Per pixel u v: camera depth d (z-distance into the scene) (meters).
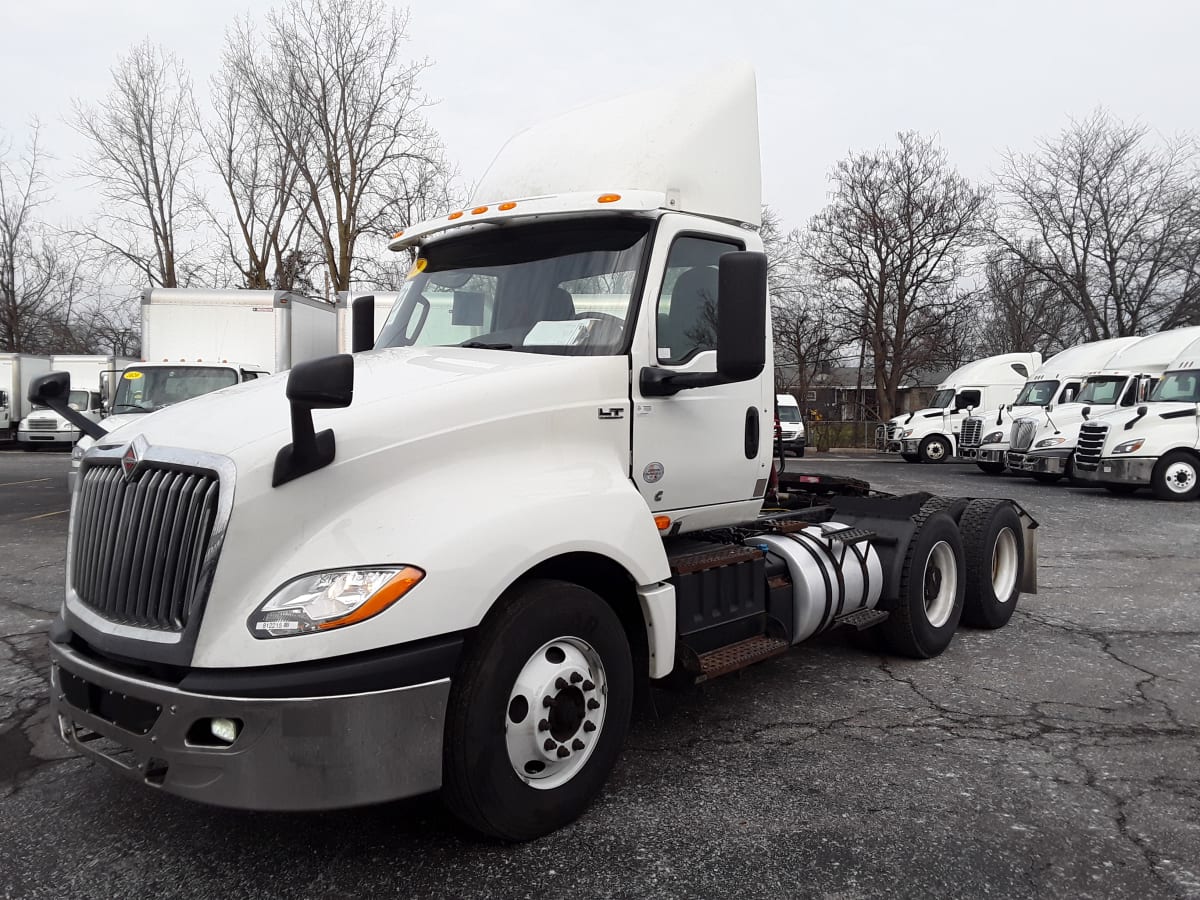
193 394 12.72
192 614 2.70
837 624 4.95
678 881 2.95
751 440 4.47
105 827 3.35
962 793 3.64
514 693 3.07
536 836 3.20
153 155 35.69
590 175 4.18
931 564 5.75
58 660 3.09
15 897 2.87
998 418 21.88
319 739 2.64
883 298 40.09
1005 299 43.66
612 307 3.84
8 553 9.55
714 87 4.42
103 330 46.25
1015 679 5.25
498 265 4.19
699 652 4.00
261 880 2.97
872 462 28.17
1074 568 8.96
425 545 2.86
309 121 32.56
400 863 3.07
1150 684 5.15
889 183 39.47
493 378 3.37
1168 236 35.03
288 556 2.79
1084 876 2.99
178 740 2.67
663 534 4.06
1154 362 18.58
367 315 4.84
